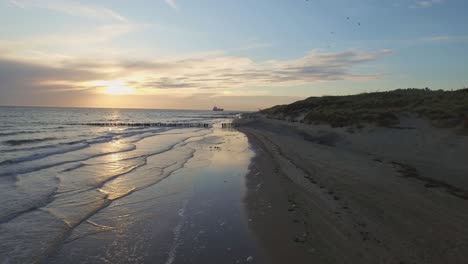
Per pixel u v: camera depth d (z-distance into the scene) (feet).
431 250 17.16
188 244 20.66
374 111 79.00
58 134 106.73
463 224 20.53
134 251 19.86
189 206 28.91
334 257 17.22
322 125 86.84
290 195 29.76
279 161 48.65
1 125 142.20
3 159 51.26
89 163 50.72
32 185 35.40
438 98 80.94
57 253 19.60
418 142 49.44
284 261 17.48
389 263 16.07
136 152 65.41
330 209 24.75
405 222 21.18
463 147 41.50
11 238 21.56
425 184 30.35
